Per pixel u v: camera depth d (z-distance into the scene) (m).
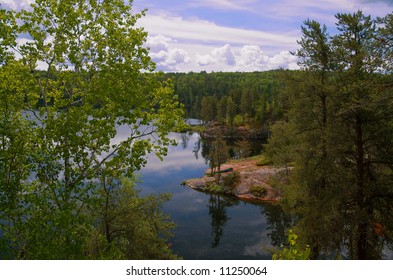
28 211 9.79
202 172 57.62
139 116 12.60
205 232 31.75
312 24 17.17
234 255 26.81
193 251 27.59
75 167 11.31
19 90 11.57
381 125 15.06
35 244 9.34
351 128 16.33
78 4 11.93
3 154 9.45
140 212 15.91
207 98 127.94
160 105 13.56
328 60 16.94
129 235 15.30
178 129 13.45
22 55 11.13
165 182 50.62
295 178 18.81
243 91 116.25
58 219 9.38
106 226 15.13
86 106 11.00
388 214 15.56
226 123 111.62
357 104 14.27
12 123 10.25
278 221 34.91
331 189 16.28
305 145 17.73
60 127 10.41
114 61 11.95
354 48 15.68
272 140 46.94
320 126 17.58
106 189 15.22
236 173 47.62
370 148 16.28
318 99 17.56
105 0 12.05
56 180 10.35
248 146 71.06
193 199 42.53
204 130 118.56
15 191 9.69
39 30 11.27
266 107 104.62
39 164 10.18
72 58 10.95
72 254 9.91
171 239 29.95
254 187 44.00
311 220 16.89
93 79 11.70
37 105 13.07
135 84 11.91
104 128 11.17
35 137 10.55
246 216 36.50
